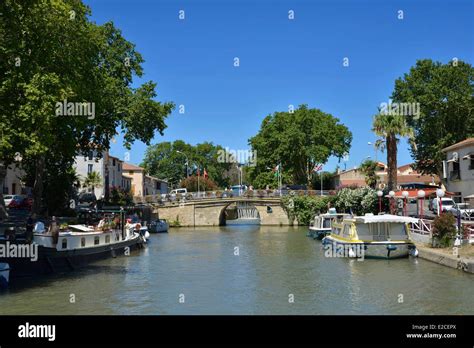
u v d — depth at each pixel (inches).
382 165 3585.1
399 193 1630.2
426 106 2228.1
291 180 3654.0
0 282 791.1
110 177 3253.0
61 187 1825.8
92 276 929.5
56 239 957.2
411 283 824.3
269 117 3459.6
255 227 2677.2
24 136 831.7
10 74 866.8
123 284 850.8
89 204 2262.6
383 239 1188.5
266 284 852.0
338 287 816.3
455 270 921.5
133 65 1814.7
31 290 789.9
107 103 1557.6
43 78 852.6
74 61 1058.1
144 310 665.6
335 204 2314.2
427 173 2416.3
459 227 1074.1
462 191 1872.5
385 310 653.9
